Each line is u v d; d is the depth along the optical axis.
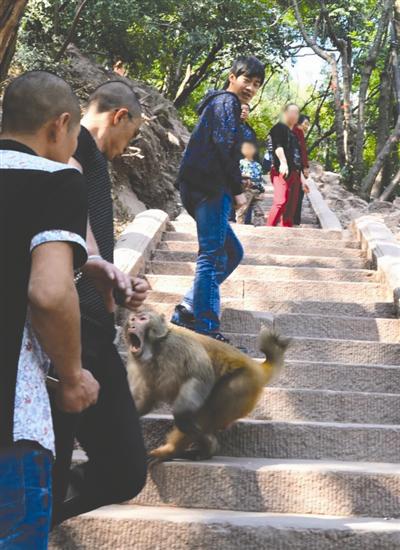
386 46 24.84
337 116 21.53
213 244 5.88
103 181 3.47
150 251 8.92
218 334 5.87
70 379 2.57
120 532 3.92
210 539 3.87
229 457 4.84
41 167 2.58
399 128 20.08
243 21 20.28
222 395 4.57
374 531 3.82
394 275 7.73
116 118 3.59
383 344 6.42
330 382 5.91
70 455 3.11
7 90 2.82
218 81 26.77
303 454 4.89
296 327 7.07
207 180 5.90
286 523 3.89
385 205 15.54
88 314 3.27
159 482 4.37
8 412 2.42
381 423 5.44
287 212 11.34
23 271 2.51
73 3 17.05
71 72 15.11
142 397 4.50
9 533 2.35
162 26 19.11
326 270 8.47
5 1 6.49
